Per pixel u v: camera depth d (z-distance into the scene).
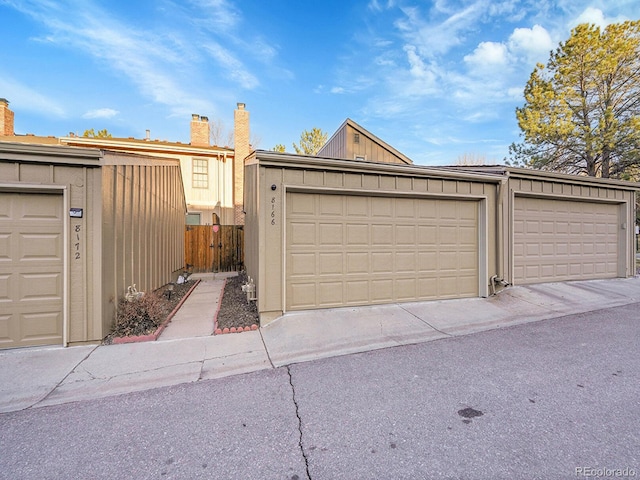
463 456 2.26
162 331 5.23
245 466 2.20
